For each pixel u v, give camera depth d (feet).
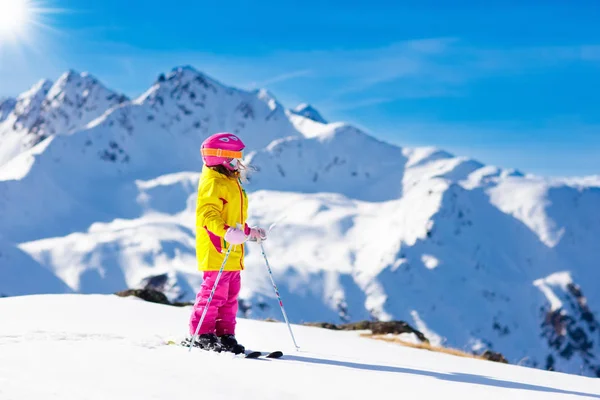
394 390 13.69
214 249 18.25
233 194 18.31
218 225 17.61
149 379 11.73
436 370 18.40
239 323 29.94
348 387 13.48
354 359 18.79
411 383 14.79
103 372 11.85
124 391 10.50
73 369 11.84
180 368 13.35
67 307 27.30
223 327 18.54
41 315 24.66
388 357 22.35
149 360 13.89
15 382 10.22
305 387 12.98
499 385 16.25
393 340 47.60
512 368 23.88
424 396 13.37
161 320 26.43
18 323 22.25
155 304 31.63
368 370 16.37
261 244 18.75
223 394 11.33
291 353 19.10
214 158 18.29
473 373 19.86
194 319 18.30
